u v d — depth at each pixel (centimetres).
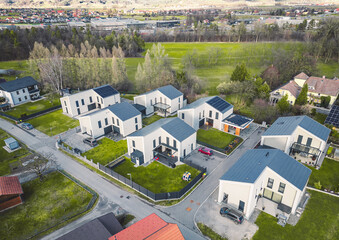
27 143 5322
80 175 4266
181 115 5703
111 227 2939
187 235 3073
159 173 4303
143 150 4478
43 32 13750
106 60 8825
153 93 6600
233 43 14650
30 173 4347
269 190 3606
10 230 3200
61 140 5394
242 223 3256
